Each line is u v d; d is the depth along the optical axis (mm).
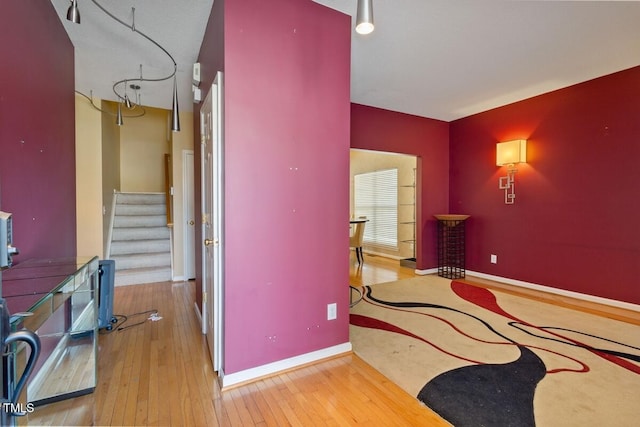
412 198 6262
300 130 2160
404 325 2949
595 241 3605
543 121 4070
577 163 3748
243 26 1938
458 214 5191
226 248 1911
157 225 5375
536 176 4148
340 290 2354
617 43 2805
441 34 2650
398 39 2725
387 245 6863
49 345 1885
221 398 1818
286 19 2096
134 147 6305
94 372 1899
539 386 1944
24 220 1842
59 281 1504
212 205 2139
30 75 1913
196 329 2850
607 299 3516
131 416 1663
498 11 2326
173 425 1599
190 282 4547
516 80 3625
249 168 1978
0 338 811
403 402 1794
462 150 5133
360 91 3953
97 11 2297
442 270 5156
